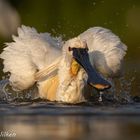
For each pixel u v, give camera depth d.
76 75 15.17
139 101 15.61
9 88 18.14
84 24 30.22
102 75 16.11
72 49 15.11
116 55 16.11
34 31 17.39
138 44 29.64
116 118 12.27
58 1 31.36
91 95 15.66
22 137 10.61
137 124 11.51
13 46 16.98
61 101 15.32
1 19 34.22
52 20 31.30
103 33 16.61
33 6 32.81
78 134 10.66
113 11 30.41
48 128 11.30
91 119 12.19
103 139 10.17
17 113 13.17
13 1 34.56
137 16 30.31
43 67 16.31
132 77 21.61
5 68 16.83
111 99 15.80
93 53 16.08
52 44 16.97
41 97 16.34
